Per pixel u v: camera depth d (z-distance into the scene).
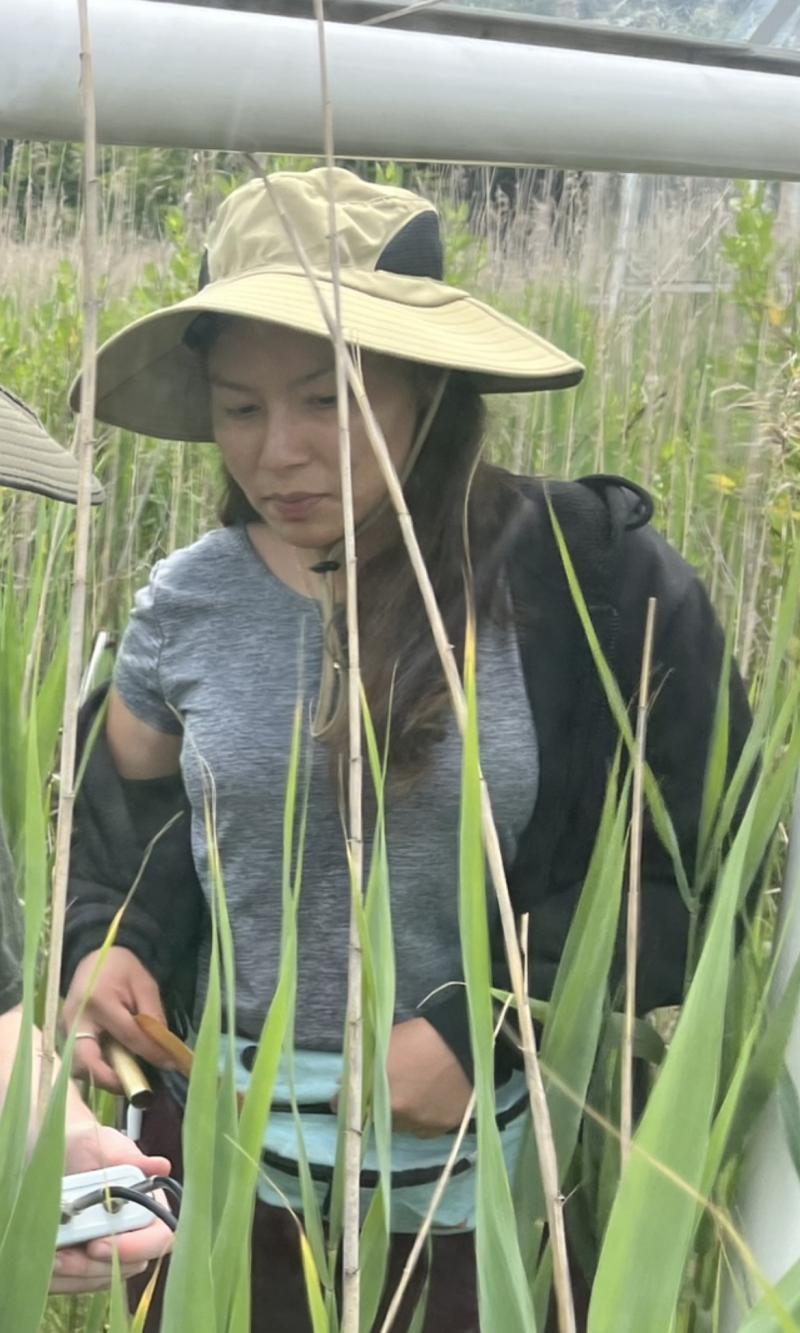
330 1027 0.88
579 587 0.90
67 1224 0.74
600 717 0.91
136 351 0.76
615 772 0.90
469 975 0.66
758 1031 0.92
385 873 0.74
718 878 0.93
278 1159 0.89
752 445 0.92
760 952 0.95
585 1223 0.94
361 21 0.76
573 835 0.93
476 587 0.86
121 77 0.66
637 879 0.85
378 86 0.72
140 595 0.86
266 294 0.75
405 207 0.81
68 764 0.66
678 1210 0.65
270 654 0.85
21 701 0.87
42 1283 0.66
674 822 0.94
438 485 0.85
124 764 0.88
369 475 0.82
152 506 0.84
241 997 0.90
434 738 0.87
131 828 0.88
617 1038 0.94
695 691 0.93
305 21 0.71
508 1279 0.66
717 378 0.91
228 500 0.85
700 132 0.82
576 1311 0.95
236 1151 0.70
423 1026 0.91
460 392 0.85
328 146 0.68
